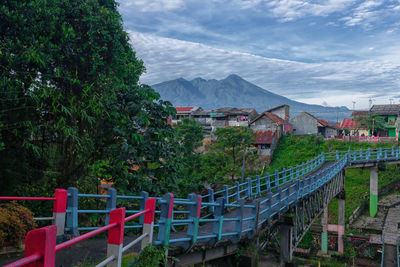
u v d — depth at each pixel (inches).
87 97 452.8
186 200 311.1
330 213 1509.6
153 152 479.8
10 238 271.4
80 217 417.1
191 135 1583.4
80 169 474.0
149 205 227.1
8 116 378.0
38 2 395.2
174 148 514.9
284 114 2443.4
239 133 1440.7
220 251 378.6
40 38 403.5
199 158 1211.2
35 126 403.2
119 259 152.6
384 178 1717.5
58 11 417.1
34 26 399.5
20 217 280.2
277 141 2161.7
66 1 432.1
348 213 1488.7
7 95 359.3
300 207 695.7
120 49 494.9
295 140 2148.1
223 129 1494.8
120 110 498.6
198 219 306.5
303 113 2396.7
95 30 456.8
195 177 1117.7
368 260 1190.3
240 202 391.9
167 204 261.6
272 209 574.6
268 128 2202.3
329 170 957.8
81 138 457.7
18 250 271.6
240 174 1406.3
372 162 1421.0
